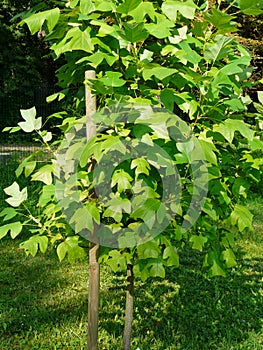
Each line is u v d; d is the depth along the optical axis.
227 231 2.78
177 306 4.32
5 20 20.56
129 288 2.99
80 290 4.67
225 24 2.31
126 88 2.41
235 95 2.61
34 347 3.53
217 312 4.24
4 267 5.22
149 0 2.48
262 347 3.64
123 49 2.31
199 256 5.86
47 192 2.43
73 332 3.75
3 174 9.36
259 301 4.51
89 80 2.16
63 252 2.46
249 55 2.69
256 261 5.82
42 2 2.52
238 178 2.62
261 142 2.37
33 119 2.56
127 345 3.04
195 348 3.56
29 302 4.33
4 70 20.52
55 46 2.29
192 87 2.44
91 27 2.32
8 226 2.38
